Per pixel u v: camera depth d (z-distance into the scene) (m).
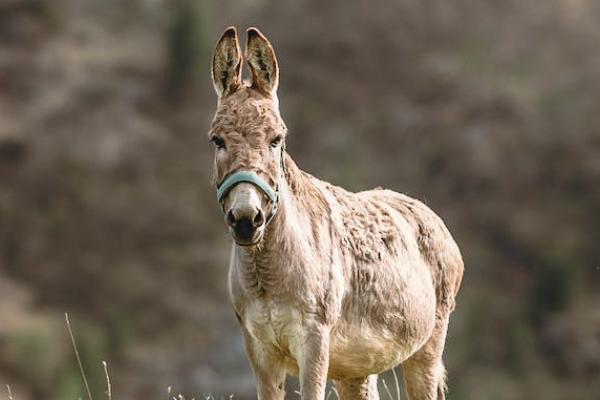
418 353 27.41
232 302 23.62
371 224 25.16
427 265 27.09
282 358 23.38
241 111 21.91
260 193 21.31
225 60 22.73
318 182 24.98
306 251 22.88
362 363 24.86
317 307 22.94
